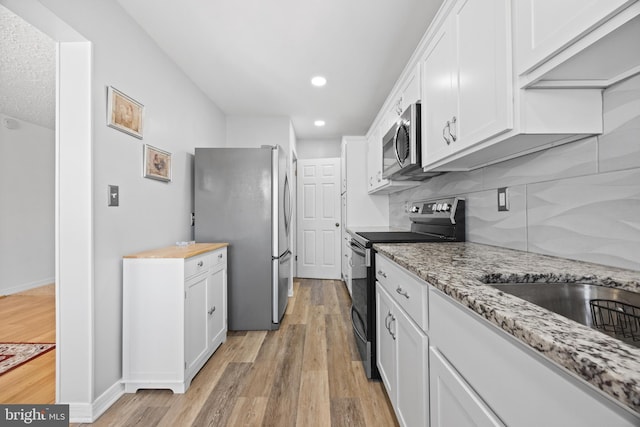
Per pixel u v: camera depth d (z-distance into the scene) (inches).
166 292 67.2
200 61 96.3
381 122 111.1
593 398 14.8
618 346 15.5
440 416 33.5
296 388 67.6
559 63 29.5
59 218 58.4
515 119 35.7
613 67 30.9
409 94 75.6
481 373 25.0
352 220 145.6
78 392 57.8
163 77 89.4
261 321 103.7
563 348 15.4
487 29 40.3
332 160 184.9
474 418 25.5
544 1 30.3
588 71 31.8
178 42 85.4
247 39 84.6
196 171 103.8
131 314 67.1
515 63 35.1
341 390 66.7
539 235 46.7
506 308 21.9
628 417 13.3
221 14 73.7
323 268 185.6
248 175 104.4
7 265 147.5
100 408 59.7
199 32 80.8
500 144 43.1
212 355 84.2
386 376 59.5
